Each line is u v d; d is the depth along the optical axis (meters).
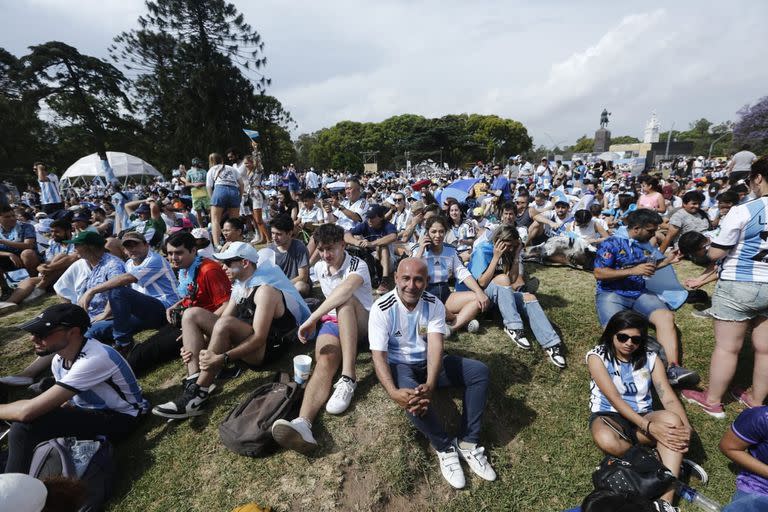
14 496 1.21
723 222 2.86
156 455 2.82
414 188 10.03
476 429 2.76
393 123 84.06
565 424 3.22
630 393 2.78
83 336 2.70
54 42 33.09
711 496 2.59
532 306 3.97
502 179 9.88
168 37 34.22
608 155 43.19
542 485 2.72
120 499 2.54
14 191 21.44
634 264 3.71
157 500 2.51
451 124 78.62
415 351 2.88
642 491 1.91
